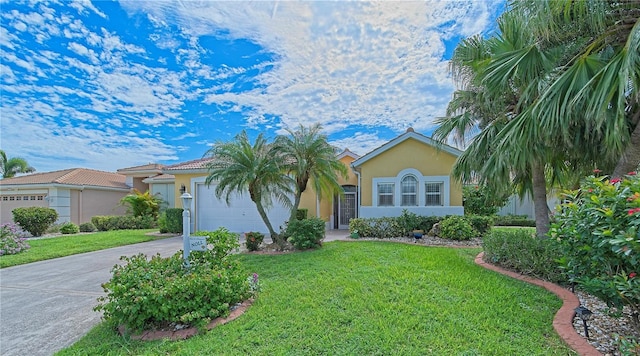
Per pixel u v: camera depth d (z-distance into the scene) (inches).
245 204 645.3
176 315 176.2
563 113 211.6
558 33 231.3
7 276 323.9
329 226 728.3
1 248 430.0
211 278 191.9
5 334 186.5
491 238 308.2
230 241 268.8
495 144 283.4
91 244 513.0
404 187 558.3
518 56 249.6
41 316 213.9
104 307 177.3
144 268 208.7
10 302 242.5
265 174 396.5
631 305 141.1
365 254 353.7
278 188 427.8
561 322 170.7
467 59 311.9
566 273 177.8
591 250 150.9
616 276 136.9
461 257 333.1
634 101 215.2
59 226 713.0
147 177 966.4
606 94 190.4
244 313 193.9
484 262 305.0
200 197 671.1
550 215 334.0
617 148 217.2
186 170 669.3
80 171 930.1
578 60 213.9
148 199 815.1
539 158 256.5
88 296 256.4
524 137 243.4
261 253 387.9
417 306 195.9
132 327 176.2
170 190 877.2
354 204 739.4
